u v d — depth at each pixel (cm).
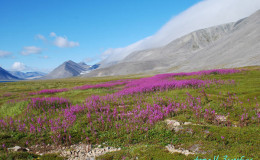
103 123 1256
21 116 1648
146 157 783
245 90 2033
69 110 1630
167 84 2497
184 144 901
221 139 895
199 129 1026
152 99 1862
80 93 3447
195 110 1385
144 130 1129
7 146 1009
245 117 1205
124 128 1198
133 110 1528
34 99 2017
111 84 4347
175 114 1394
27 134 1189
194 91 2108
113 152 886
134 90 2336
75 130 1203
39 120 1349
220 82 2575
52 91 3994
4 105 2212
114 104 1867
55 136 1126
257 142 830
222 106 1452
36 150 1000
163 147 906
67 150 980
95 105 1700
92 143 1055
